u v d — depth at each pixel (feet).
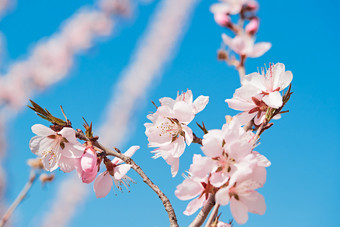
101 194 1.57
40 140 1.55
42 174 2.06
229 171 1.39
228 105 1.52
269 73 1.52
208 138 1.40
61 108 1.55
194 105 1.53
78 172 1.54
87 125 1.55
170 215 1.45
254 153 1.40
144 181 1.51
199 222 1.39
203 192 1.40
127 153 1.57
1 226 1.99
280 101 1.48
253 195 1.39
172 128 1.55
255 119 1.51
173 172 1.53
